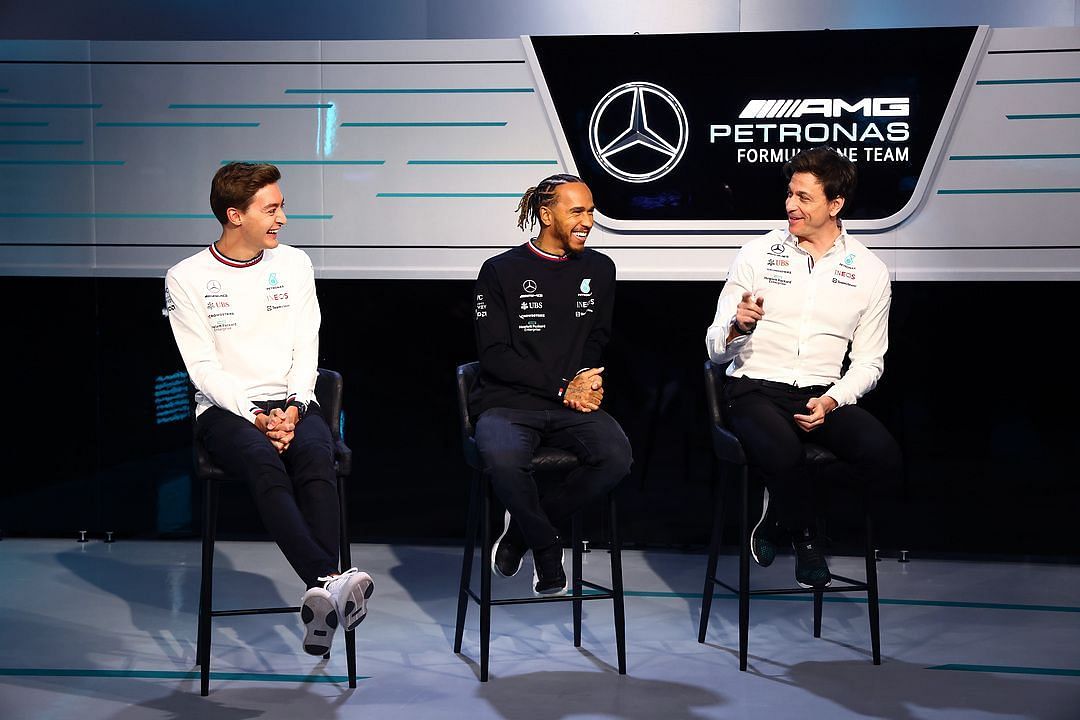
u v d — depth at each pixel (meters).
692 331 10.72
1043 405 10.45
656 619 8.79
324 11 12.28
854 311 8.05
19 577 10.04
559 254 7.87
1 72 10.98
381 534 11.31
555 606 9.15
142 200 11.03
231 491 11.38
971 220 10.34
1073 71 10.08
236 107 10.88
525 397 7.71
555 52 10.60
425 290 10.96
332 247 10.97
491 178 10.78
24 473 11.47
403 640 8.27
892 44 10.26
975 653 7.90
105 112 10.96
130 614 8.92
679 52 10.48
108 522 11.48
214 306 7.53
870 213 10.45
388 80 10.77
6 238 11.15
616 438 7.45
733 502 10.91
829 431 7.63
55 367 11.30
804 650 7.98
